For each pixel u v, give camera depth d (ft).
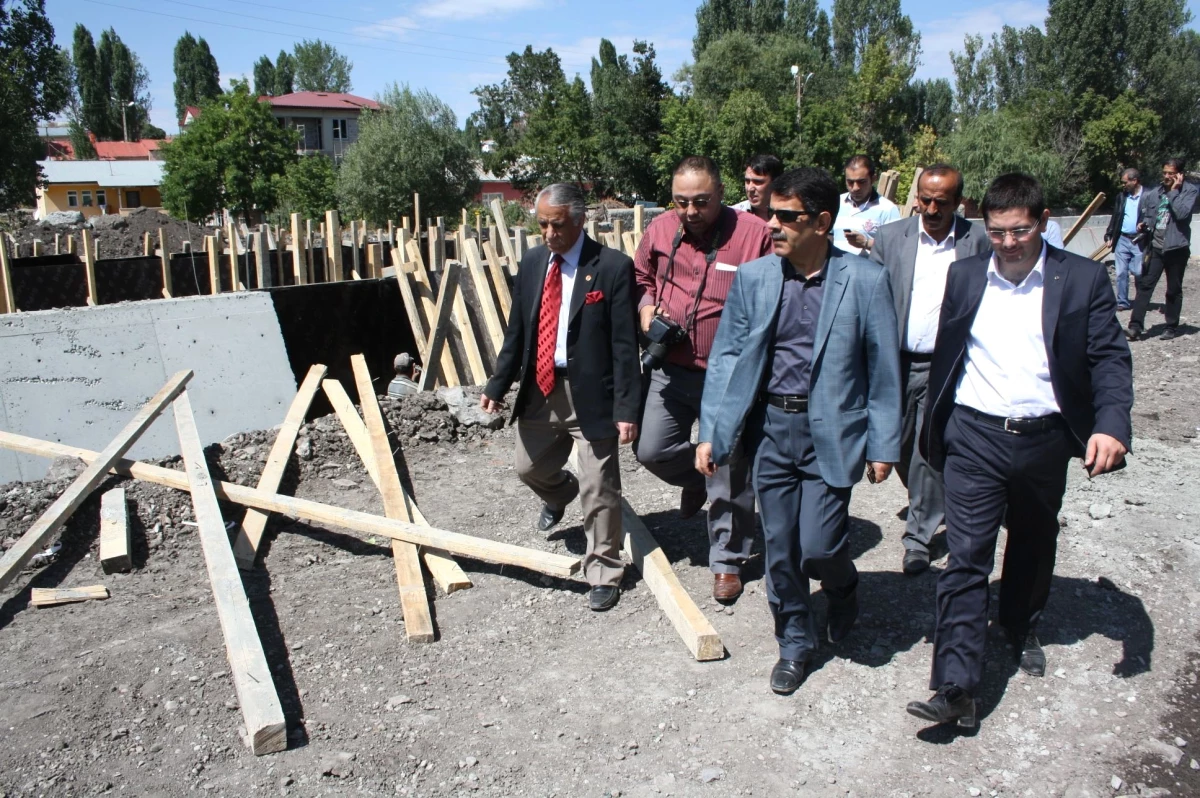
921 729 10.81
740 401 11.07
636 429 12.92
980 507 10.61
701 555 15.47
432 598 13.97
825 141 139.95
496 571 14.78
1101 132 152.76
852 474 10.78
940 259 13.89
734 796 9.74
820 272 10.83
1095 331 10.11
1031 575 11.51
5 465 18.10
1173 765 10.21
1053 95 160.66
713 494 13.48
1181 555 15.02
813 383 10.73
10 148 124.57
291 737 10.63
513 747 10.53
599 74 211.00
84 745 10.43
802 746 10.52
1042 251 10.38
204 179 174.81
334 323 25.57
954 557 10.66
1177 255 31.86
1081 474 18.71
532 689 11.67
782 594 11.32
